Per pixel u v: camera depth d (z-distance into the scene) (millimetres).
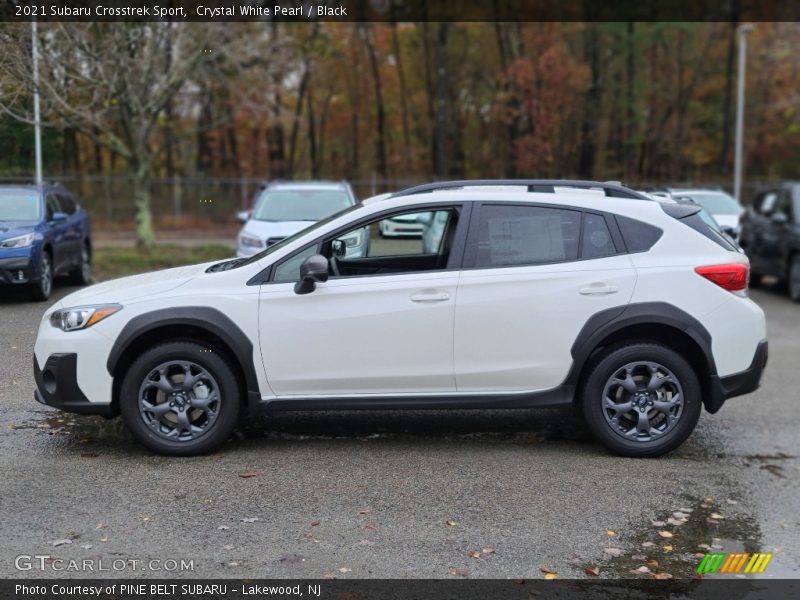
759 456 6422
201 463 5477
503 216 5668
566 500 5062
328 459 5660
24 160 9828
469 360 5539
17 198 8734
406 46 37031
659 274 5582
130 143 18719
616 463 5730
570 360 5559
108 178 29156
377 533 4520
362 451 5863
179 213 29844
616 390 5723
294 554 4250
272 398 5516
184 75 17438
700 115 36688
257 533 4469
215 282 5504
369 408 5562
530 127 32156
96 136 18453
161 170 36656
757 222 15445
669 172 36000
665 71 35031
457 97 34906
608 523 4770
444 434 6336
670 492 5273
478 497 5059
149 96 17672
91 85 13648
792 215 14375
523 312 5523
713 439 6922
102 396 5406
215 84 23219
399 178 35375
